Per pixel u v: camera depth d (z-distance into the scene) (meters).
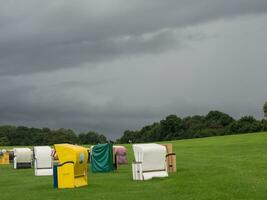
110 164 44.16
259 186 26.62
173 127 178.12
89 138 173.50
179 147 85.12
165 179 33.09
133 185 31.17
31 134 181.62
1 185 36.00
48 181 37.31
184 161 51.03
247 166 38.94
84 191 29.05
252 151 62.44
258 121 159.75
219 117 179.00
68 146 31.38
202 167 41.53
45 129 181.62
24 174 46.69
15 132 181.00
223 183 28.14
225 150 68.25
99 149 44.09
